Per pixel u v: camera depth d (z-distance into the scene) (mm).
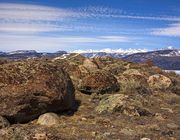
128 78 32875
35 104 19031
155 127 18969
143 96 28625
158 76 33719
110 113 21672
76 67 32875
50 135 15555
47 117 19031
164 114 23531
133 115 21656
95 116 20906
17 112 18406
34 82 19172
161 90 32375
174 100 28984
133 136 17125
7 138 15320
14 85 18594
